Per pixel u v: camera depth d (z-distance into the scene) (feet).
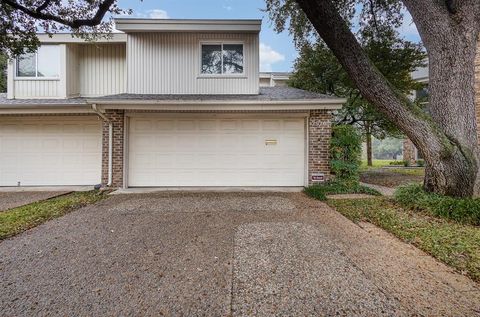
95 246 12.51
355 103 41.63
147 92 31.89
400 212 18.01
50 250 12.03
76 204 21.43
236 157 29.63
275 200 23.00
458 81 18.79
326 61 42.19
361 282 9.09
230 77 31.96
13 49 24.94
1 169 30.09
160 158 29.43
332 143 27.78
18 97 32.50
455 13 18.79
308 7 19.58
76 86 34.17
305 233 14.24
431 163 19.03
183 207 20.53
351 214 18.02
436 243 12.42
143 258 11.17
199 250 12.01
